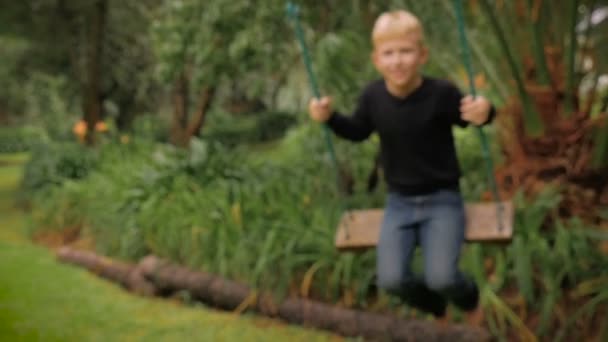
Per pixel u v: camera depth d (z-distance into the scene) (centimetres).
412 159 341
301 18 702
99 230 783
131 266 634
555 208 471
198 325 496
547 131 486
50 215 882
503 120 512
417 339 428
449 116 334
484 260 469
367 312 462
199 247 594
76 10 1455
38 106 2291
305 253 518
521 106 499
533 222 460
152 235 661
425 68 638
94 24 1420
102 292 600
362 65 666
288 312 492
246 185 670
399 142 341
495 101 643
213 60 741
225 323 499
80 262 700
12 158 2888
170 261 612
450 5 570
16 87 2777
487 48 547
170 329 489
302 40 345
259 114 2678
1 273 673
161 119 1969
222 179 693
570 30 470
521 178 494
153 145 1022
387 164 351
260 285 517
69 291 603
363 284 473
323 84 654
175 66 779
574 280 424
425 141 338
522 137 496
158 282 576
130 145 1051
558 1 504
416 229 354
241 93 2064
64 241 840
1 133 3241
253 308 514
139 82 1788
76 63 1505
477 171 648
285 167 741
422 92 333
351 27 685
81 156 1070
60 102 2089
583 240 441
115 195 777
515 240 439
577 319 409
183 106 1119
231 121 2547
